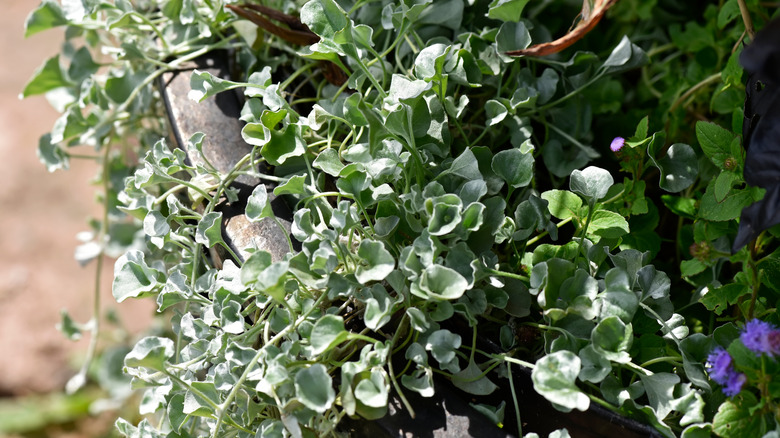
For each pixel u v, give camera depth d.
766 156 0.61
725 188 0.69
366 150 0.71
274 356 0.65
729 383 0.62
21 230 1.79
